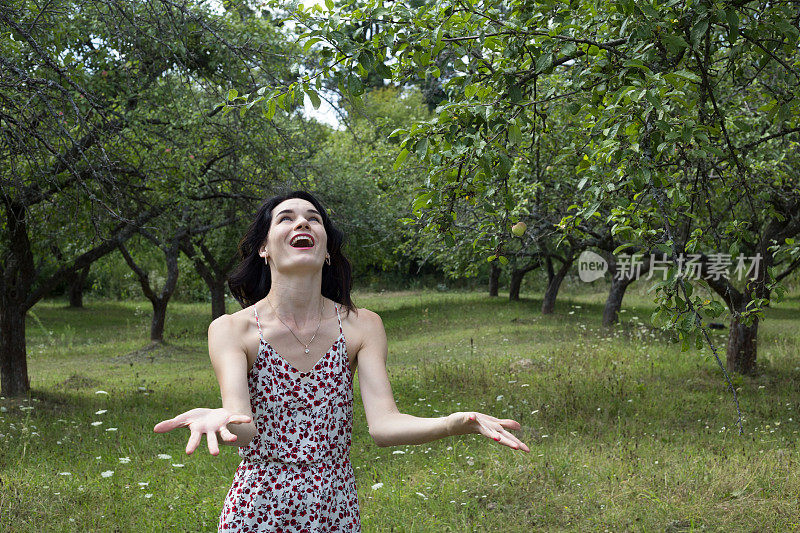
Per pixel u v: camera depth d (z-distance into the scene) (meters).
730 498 5.18
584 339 15.47
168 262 18.73
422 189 3.63
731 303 10.29
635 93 3.05
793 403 8.84
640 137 3.19
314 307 2.42
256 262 2.61
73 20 8.42
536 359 12.70
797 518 4.72
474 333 18.70
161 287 30.81
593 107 3.80
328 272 2.57
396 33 3.56
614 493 5.31
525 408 8.80
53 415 9.30
